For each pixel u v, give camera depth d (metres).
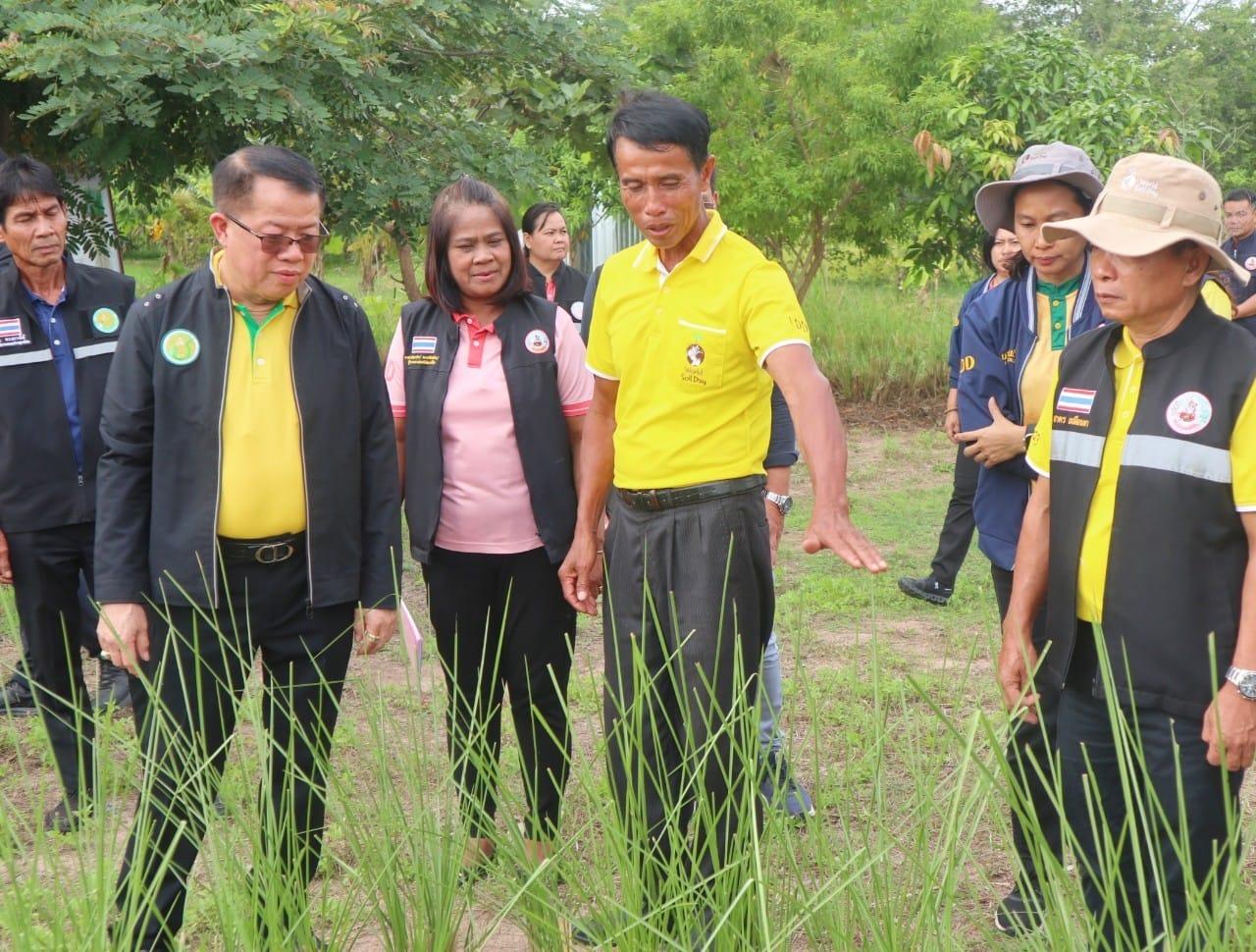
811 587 6.53
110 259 8.41
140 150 7.10
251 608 2.98
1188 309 2.48
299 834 2.83
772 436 3.93
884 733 3.01
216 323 2.93
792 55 11.12
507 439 3.46
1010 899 3.15
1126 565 2.52
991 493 3.40
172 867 2.76
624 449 3.08
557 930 2.55
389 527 3.14
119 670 4.81
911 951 2.31
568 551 3.49
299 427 2.95
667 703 3.14
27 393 3.93
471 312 3.51
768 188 11.34
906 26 11.74
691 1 11.40
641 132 2.78
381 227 7.43
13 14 6.13
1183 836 2.19
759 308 2.85
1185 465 2.43
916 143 10.78
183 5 6.63
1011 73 11.38
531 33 7.73
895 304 13.12
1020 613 2.82
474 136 7.65
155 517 2.95
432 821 2.73
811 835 2.63
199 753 2.93
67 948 2.31
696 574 2.99
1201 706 2.47
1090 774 2.34
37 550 3.96
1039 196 3.13
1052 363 3.21
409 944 2.69
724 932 2.38
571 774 3.95
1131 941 2.56
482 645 3.60
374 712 3.34
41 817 2.52
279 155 2.84
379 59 6.99
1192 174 2.44
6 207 3.83
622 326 3.05
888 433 10.89
